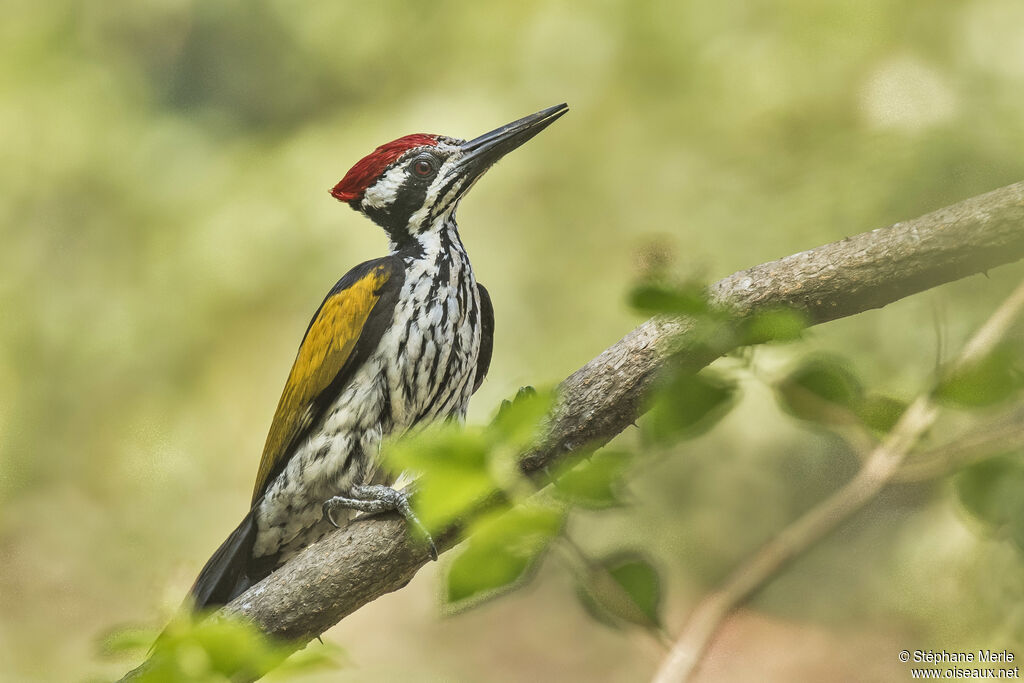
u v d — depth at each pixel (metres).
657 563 2.50
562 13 13.57
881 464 2.42
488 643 16.36
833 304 4.16
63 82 16.16
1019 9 10.80
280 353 15.11
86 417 16.03
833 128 11.75
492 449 2.24
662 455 2.61
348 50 15.22
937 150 10.30
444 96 14.14
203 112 16.55
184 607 2.72
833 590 13.77
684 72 12.85
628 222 12.89
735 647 13.72
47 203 15.96
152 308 15.40
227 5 16.23
